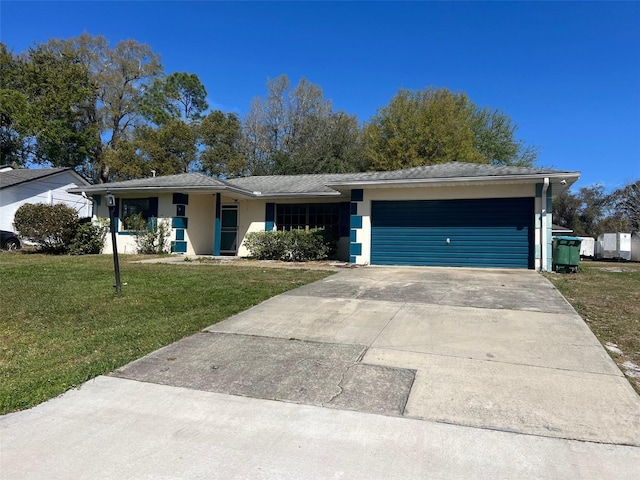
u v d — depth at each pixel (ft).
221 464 8.27
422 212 40.40
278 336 16.51
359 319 18.75
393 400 11.11
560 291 25.31
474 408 10.62
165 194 50.83
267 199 53.06
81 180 84.53
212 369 13.25
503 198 37.78
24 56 105.91
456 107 109.50
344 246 50.08
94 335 16.90
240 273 32.96
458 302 21.75
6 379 12.74
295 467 8.17
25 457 8.49
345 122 116.47
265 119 125.18
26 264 38.14
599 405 10.68
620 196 117.39
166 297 23.40
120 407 10.78
